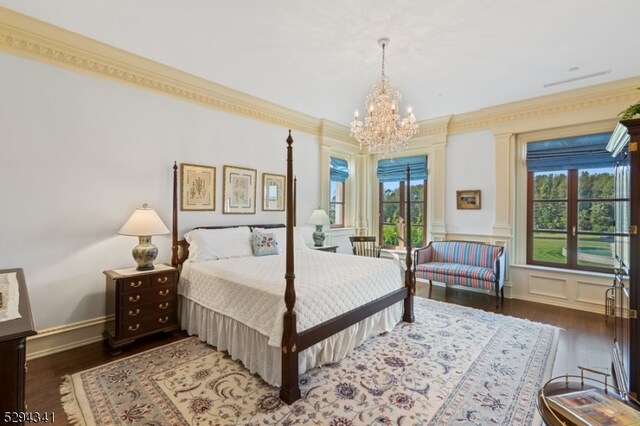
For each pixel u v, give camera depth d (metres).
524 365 2.48
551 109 4.07
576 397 1.33
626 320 1.88
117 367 2.44
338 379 2.28
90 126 2.88
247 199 4.20
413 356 2.63
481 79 3.71
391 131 3.24
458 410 1.92
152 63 3.20
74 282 2.81
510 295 4.43
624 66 3.29
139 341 2.94
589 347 2.82
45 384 2.20
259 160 4.36
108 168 3.00
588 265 3.99
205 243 3.41
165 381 2.25
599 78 3.56
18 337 1.12
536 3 2.36
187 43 2.96
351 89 4.12
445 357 2.62
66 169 2.75
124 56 3.01
